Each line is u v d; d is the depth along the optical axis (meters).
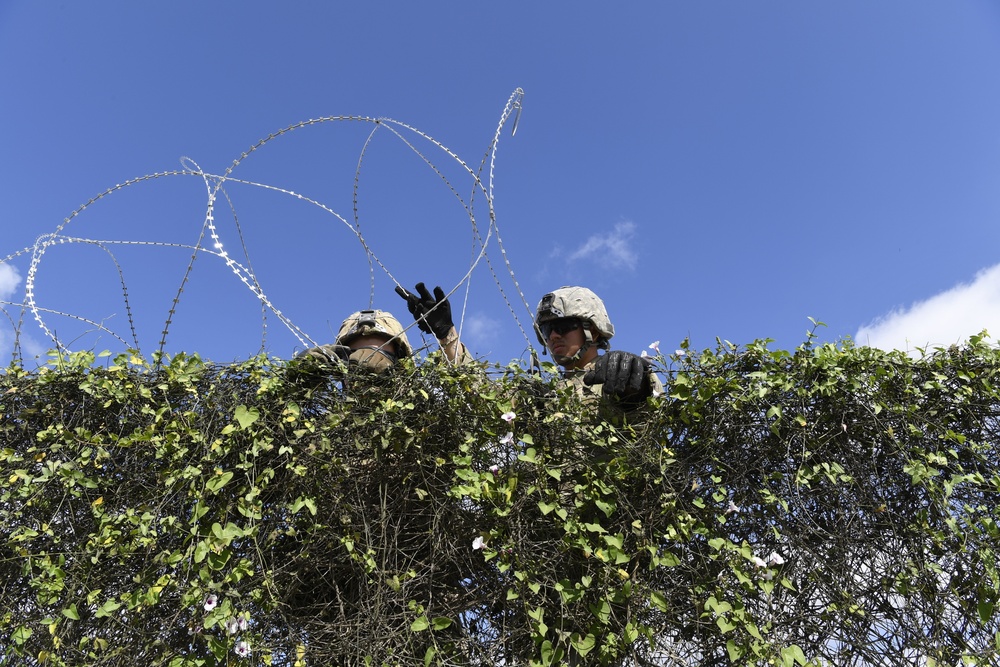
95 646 2.71
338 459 2.84
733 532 2.88
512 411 2.88
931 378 2.97
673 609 2.77
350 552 2.73
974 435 2.97
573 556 2.80
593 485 2.83
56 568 2.75
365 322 3.64
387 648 2.67
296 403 2.88
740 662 2.72
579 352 3.75
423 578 2.77
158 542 2.80
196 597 2.64
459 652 2.73
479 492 2.71
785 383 2.88
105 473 2.92
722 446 2.92
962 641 2.73
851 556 2.80
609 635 2.67
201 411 2.91
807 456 2.81
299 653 2.64
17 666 2.76
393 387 2.93
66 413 2.99
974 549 2.79
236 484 2.86
